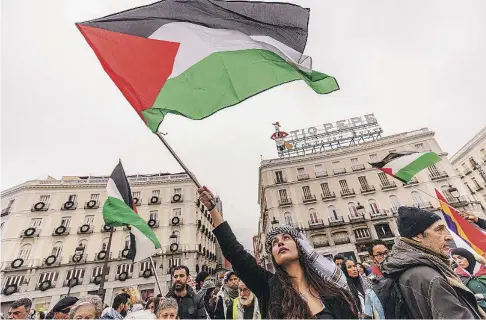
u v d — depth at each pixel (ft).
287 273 5.06
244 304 10.69
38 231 94.48
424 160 14.85
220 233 5.86
